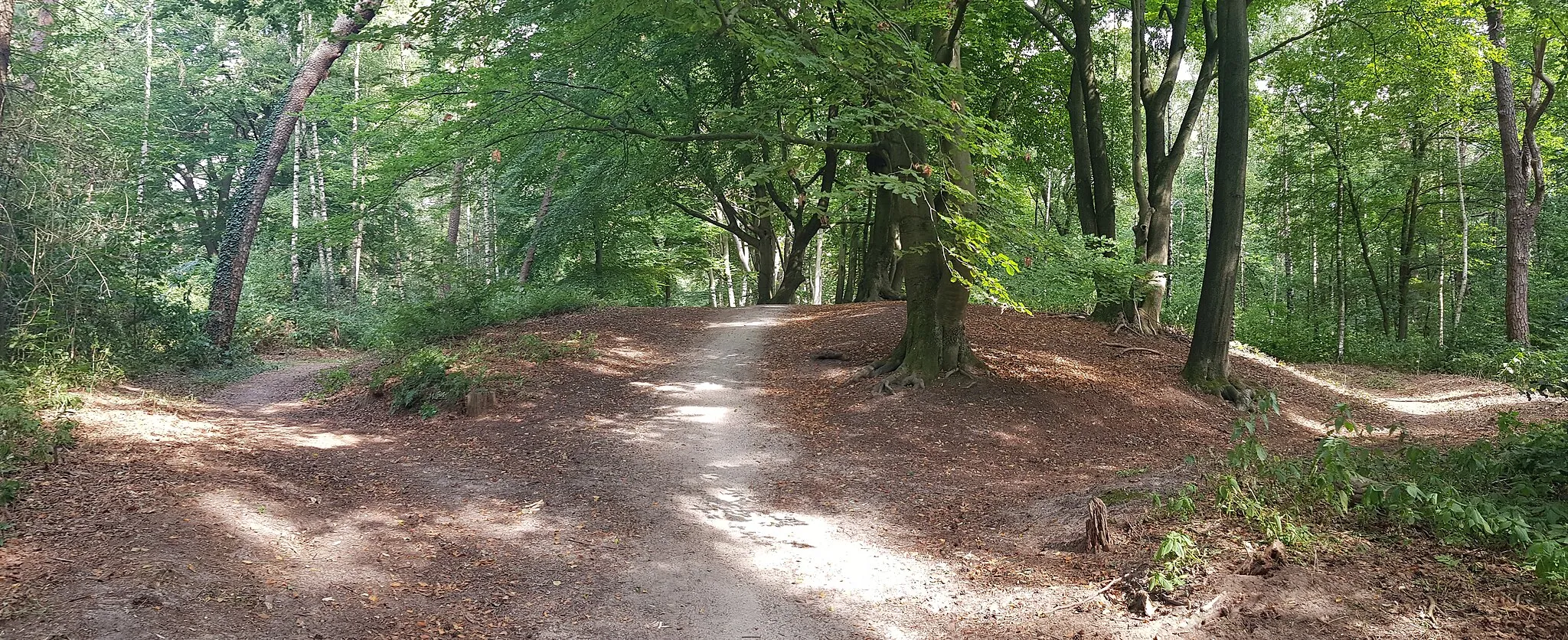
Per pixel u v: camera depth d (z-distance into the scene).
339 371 14.91
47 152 12.15
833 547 6.99
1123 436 10.84
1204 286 13.39
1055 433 10.84
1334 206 25.66
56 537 5.65
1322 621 4.44
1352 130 21.95
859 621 5.50
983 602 5.66
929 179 10.55
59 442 7.75
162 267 15.64
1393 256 26.91
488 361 13.74
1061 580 5.77
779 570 6.45
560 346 14.90
